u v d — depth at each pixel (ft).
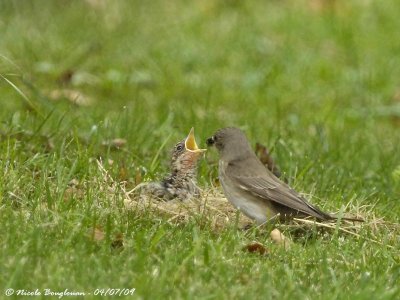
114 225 36.63
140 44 70.54
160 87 63.93
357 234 38.81
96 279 31.99
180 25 75.36
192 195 41.55
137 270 32.96
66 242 34.09
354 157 51.78
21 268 31.73
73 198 38.32
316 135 53.88
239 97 63.10
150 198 39.78
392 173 48.73
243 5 80.53
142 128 51.16
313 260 35.81
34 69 62.90
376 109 63.46
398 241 39.17
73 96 59.06
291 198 39.24
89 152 43.01
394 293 32.42
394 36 76.79
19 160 42.47
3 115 51.52
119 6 76.64
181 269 32.91
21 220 35.86
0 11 73.00
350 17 80.12
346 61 72.08
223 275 33.12
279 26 77.30
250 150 41.45
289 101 63.16
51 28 71.26
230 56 70.49
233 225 38.52
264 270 34.12
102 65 66.13
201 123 53.83
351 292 33.04
